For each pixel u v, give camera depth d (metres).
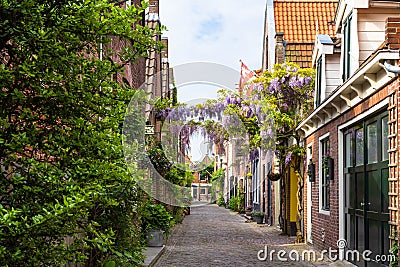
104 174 4.62
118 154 4.89
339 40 13.90
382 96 8.65
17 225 3.50
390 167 8.17
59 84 4.28
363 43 10.88
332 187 12.44
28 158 4.21
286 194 19.88
